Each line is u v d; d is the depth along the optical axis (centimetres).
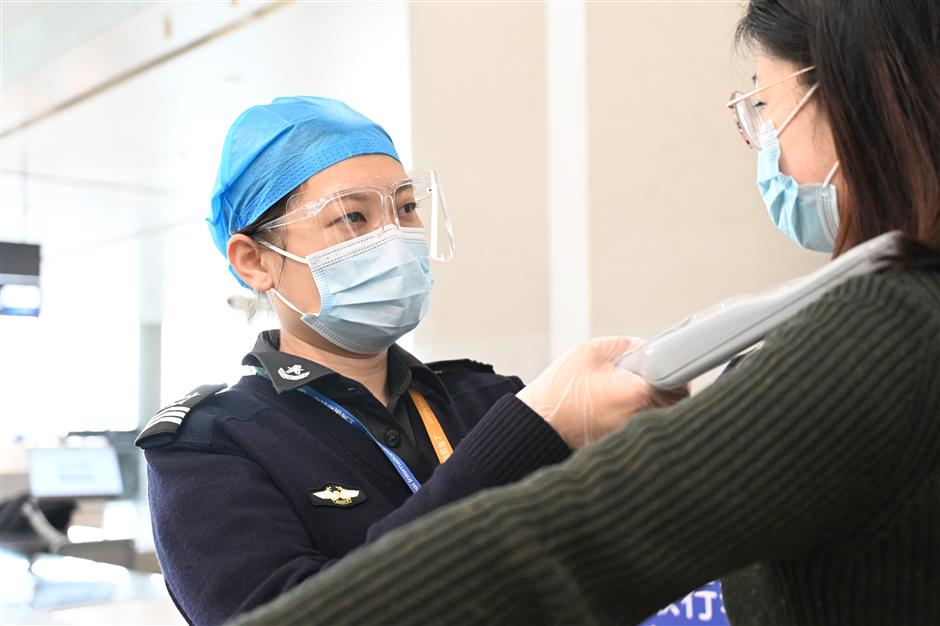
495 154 294
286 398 140
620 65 275
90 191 794
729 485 57
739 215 264
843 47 71
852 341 60
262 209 148
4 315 707
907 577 64
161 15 456
